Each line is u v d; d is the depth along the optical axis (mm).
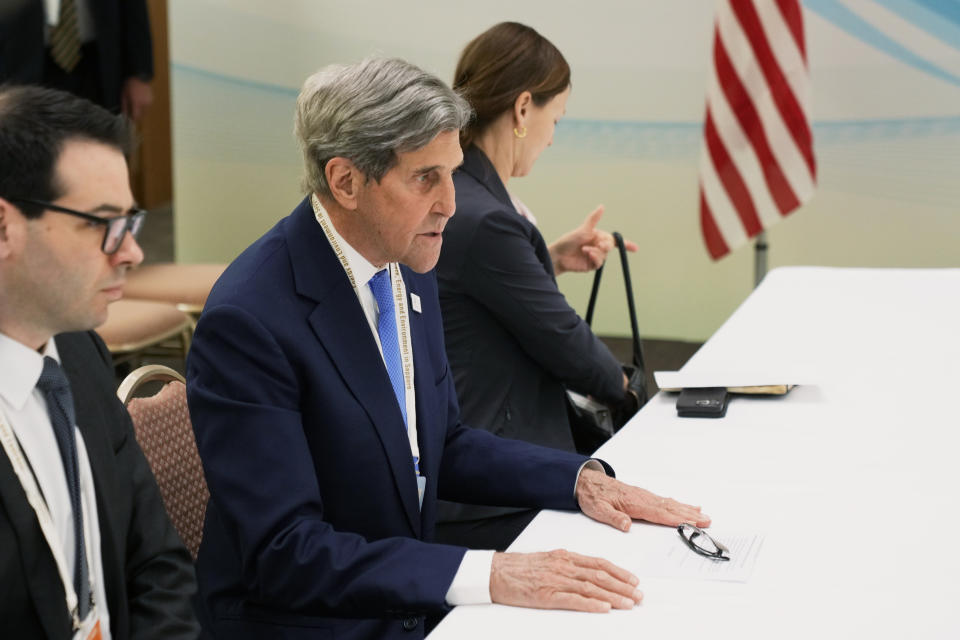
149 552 1403
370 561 1339
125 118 1191
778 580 1281
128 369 4516
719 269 4875
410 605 1301
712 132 4375
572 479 1577
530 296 2121
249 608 1479
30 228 1119
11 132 1100
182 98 5531
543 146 2295
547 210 5031
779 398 1994
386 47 5074
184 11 5418
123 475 1380
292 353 1445
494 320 2166
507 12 4859
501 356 2176
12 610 1152
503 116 2211
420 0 4969
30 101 1123
